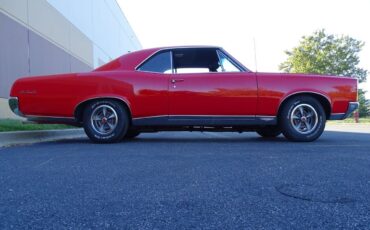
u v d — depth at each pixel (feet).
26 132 16.78
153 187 7.19
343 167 9.13
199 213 5.62
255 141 16.17
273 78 15.19
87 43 57.06
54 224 5.16
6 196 6.59
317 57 82.48
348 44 83.51
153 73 15.29
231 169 8.91
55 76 15.20
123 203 6.15
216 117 15.15
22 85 15.21
